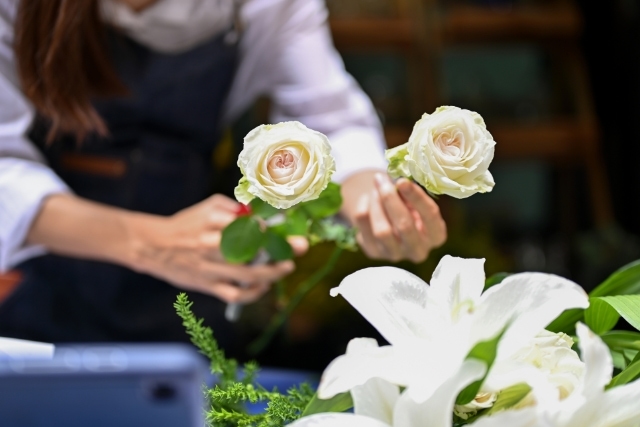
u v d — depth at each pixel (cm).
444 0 435
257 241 131
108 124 195
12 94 177
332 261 151
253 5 202
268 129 92
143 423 67
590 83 459
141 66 195
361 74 436
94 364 67
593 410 76
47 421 66
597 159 438
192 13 192
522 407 79
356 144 187
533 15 435
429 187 92
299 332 314
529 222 464
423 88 429
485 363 74
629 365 87
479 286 83
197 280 165
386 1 428
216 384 98
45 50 157
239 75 210
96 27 161
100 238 170
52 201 173
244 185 94
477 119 93
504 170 462
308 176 91
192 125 204
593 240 406
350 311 312
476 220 447
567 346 84
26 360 67
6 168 175
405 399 77
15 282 201
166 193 204
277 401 91
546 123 441
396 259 148
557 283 80
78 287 200
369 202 149
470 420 81
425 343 78
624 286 103
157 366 67
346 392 84
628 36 441
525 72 453
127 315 202
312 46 208
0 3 172
